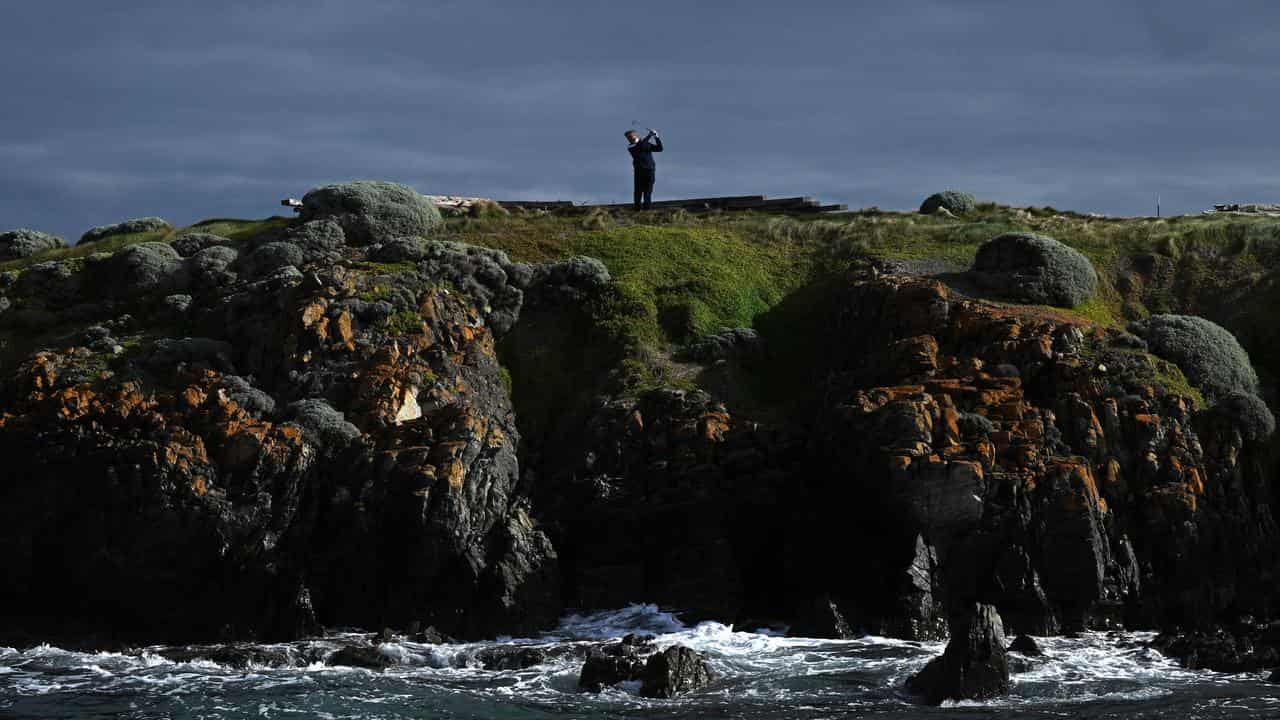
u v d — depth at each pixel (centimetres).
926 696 2903
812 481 4106
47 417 4078
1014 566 3662
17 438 4081
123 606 3841
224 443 3931
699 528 3972
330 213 5447
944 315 4409
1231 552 3878
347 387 4256
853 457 3922
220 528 3806
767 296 5206
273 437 3941
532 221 5800
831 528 3969
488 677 3156
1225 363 4406
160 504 3819
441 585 3812
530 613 3794
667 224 5788
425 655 3328
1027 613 3634
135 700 2961
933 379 4097
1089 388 4041
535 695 2977
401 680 3131
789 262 5419
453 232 5594
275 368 4388
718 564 3894
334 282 4594
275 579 3828
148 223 6038
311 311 4397
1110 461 3897
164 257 5219
